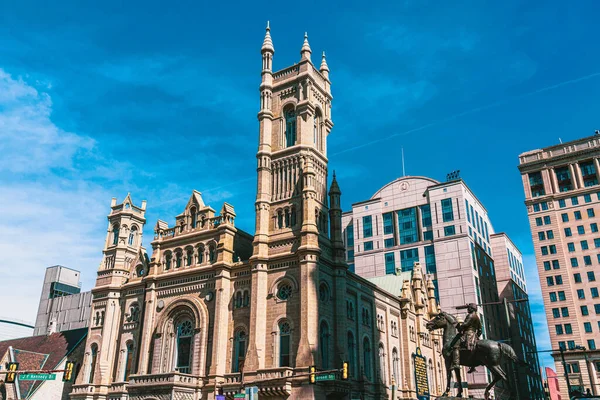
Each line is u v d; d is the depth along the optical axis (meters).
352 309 72.56
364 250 141.88
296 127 73.25
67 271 133.50
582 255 114.62
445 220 129.88
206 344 66.38
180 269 73.69
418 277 94.56
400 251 135.38
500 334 135.50
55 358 87.00
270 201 70.88
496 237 155.88
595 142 121.38
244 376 60.78
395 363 82.00
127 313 78.12
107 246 86.38
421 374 81.62
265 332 63.19
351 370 68.69
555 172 124.81
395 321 85.19
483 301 126.19
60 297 125.44
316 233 65.12
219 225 71.75
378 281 98.44
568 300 112.62
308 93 74.25
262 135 74.50
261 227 68.31
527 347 158.12
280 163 72.25
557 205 120.88
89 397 74.06
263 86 77.62
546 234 119.94
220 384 62.72
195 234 74.00
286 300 63.22
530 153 128.50
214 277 69.06
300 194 68.31
